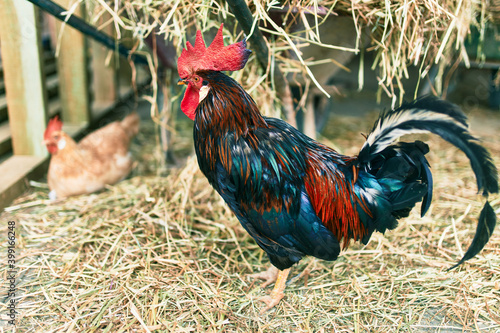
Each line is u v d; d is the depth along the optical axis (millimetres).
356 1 2543
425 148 2115
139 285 2525
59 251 2916
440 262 2795
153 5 2945
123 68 7152
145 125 5914
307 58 3139
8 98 4043
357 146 5078
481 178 1804
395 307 2408
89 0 3246
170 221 3189
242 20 2227
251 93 3092
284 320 2324
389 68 2875
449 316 2332
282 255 2309
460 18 2713
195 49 2053
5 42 3822
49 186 3770
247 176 2092
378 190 2193
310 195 2242
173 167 4422
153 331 2176
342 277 2676
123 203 3594
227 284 2588
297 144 2252
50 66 6664
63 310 2332
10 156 4477
